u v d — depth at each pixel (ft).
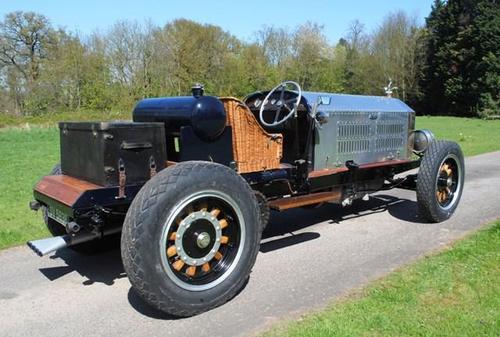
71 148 12.33
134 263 9.95
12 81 119.44
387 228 17.53
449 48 151.12
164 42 116.88
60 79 111.45
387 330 9.89
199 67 123.65
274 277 13.10
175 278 10.46
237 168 13.23
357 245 15.65
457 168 18.54
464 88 148.66
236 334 10.10
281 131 15.78
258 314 10.94
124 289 12.65
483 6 146.92
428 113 162.91
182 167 10.62
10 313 11.41
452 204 18.40
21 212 20.48
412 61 162.09
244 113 13.19
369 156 17.57
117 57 112.98
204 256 11.06
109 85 112.78
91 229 11.28
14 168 35.76
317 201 15.52
